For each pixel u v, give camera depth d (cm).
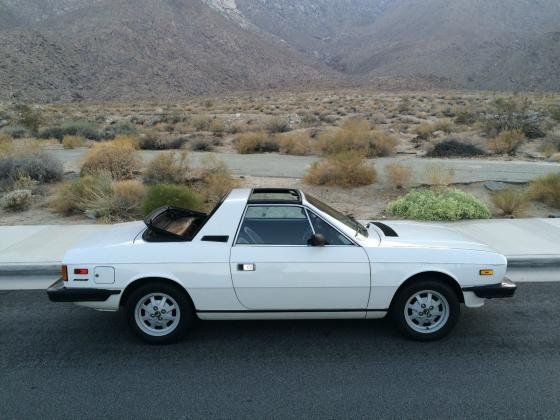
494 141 2097
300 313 550
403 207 1121
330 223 552
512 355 529
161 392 462
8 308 679
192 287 541
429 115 4531
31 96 10681
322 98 8519
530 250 859
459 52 19088
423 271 545
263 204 556
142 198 1191
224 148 2409
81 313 662
